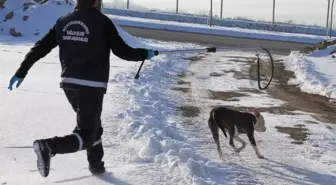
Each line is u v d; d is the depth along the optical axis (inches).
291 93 563.8
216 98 503.8
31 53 200.7
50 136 288.5
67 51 196.1
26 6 1192.8
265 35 1689.2
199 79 638.5
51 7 1197.1
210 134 345.4
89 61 194.4
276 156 299.9
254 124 297.0
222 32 1706.4
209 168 253.0
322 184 250.2
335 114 445.4
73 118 339.6
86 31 194.2
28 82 497.4
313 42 1569.9
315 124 397.7
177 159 244.7
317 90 578.9
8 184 204.4
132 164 243.4
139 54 206.7
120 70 633.0
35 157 246.2
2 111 351.6
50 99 408.2
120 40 200.4
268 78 684.1
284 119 413.1
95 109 196.7
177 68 733.3
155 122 339.9
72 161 242.4
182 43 1264.8
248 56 999.6
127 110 370.9
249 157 294.8
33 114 346.3
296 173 266.8
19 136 285.3
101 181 212.7
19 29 1127.0
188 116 404.8
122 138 295.1
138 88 503.2
